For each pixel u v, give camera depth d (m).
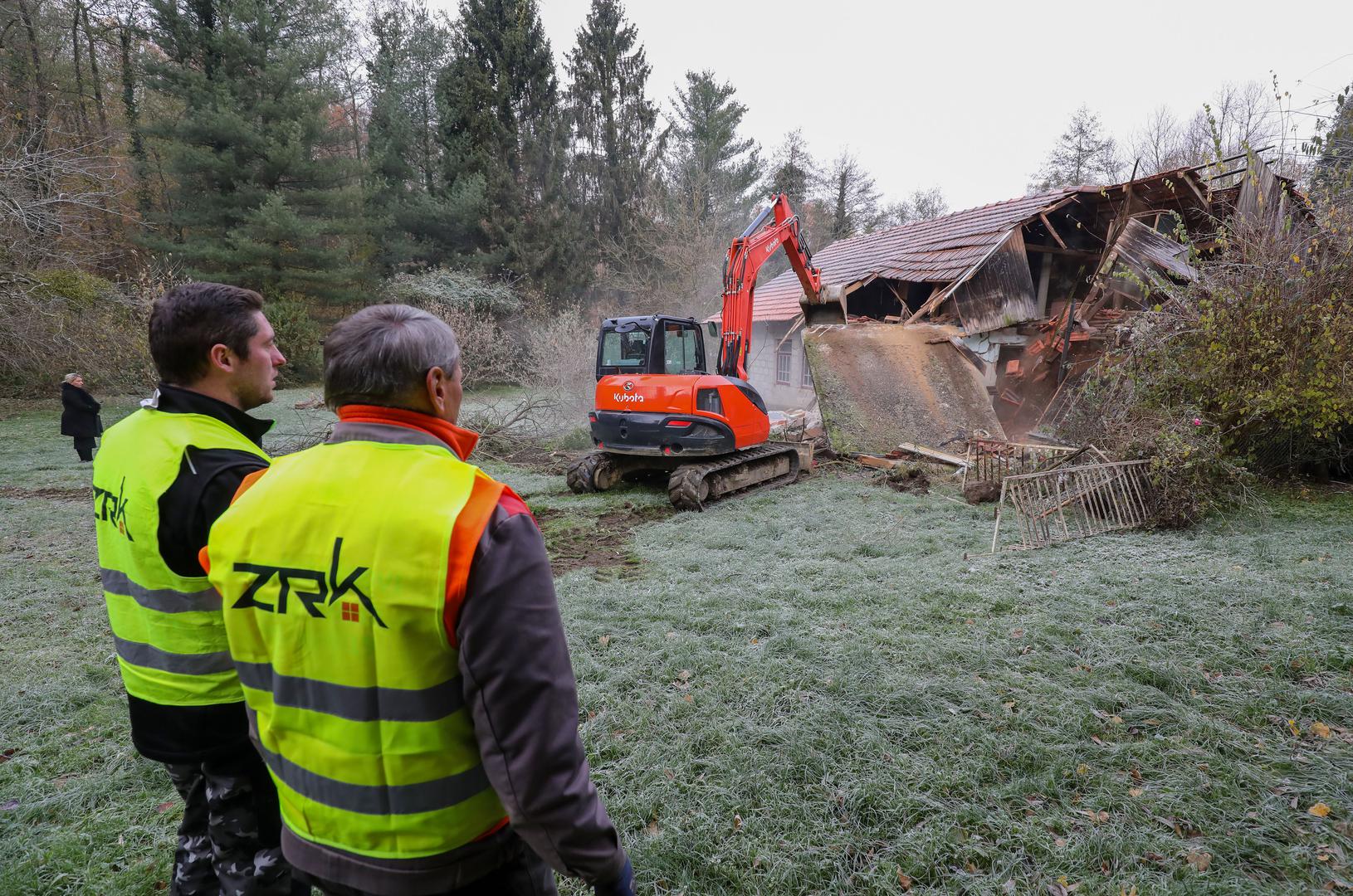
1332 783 2.70
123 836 2.51
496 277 25.45
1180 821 2.54
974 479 8.32
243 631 1.17
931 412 10.29
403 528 1.05
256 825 1.66
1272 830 2.48
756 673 3.64
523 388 18.52
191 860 1.76
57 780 2.85
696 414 7.42
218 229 20.50
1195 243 10.97
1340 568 5.04
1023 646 3.95
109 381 15.94
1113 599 4.60
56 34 20.09
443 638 1.05
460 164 25.27
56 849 2.41
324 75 26.61
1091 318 12.25
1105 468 6.36
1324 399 7.11
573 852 1.09
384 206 24.64
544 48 27.20
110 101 22.47
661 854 2.39
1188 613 4.30
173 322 1.60
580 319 24.12
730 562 5.65
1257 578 4.89
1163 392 7.91
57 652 4.05
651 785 2.74
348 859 1.14
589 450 11.52
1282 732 3.10
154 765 2.92
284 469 1.19
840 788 2.70
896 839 2.48
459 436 1.27
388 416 1.18
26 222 14.23
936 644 3.95
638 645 4.05
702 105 32.34
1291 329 7.27
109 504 1.61
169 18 20.12
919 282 13.49
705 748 3.03
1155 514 6.41
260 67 21.03
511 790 1.05
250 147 20.08
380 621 1.04
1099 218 13.60
